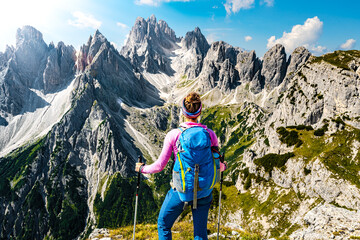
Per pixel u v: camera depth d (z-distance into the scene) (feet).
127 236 46.01
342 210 52.65
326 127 469.57
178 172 13.43
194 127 14.21
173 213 15.11
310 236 46.68
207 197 14.07
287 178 422.41
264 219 388.16
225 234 44.04
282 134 507.30
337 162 377.30
